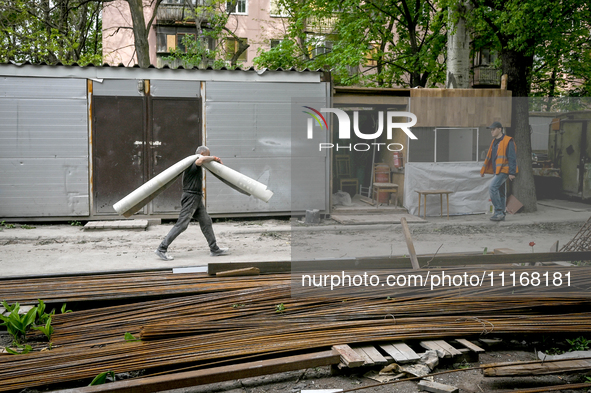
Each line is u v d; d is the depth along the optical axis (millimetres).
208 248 8695
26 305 5215
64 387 3736
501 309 4902
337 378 3912
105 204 10891
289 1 20219
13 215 10602
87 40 24797
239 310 4934
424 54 17094
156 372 3885
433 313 4824
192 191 7699
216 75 11125
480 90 9812
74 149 10703
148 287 5684
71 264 7359
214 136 11203
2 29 18391
